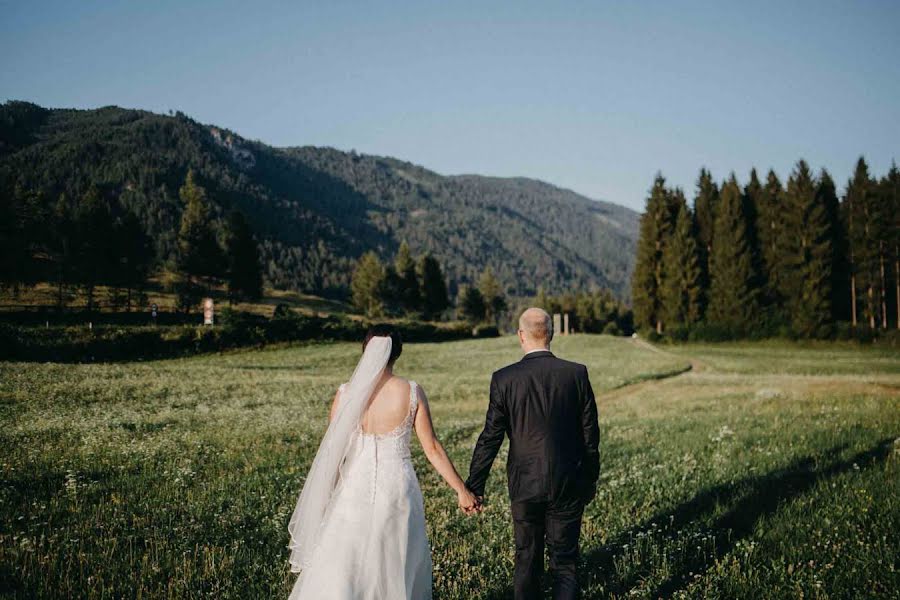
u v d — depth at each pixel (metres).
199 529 5.72
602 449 11.01
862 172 64.12
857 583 4.41
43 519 5.86
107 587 4.37
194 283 94.62
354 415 3.80
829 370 35.28
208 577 4.62
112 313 71.31
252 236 90.38
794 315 62.91
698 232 80.62
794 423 12.77
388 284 102.62
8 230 71.06
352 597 3.53
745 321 64.88
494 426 4.15
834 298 66.06
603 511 6.70
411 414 3.92
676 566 4.95
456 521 6.48
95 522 5.76
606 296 163.50
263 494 7.12
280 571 4.78
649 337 69.38
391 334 4.05
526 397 4.08
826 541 5.16
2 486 6.88
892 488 6.70
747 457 9.07
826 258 61.62
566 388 4.10
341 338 54.19
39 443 9.91
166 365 35.94
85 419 12.95
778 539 5.41
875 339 57.62
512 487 4.08
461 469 9.57
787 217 65.19
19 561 4.68
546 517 4.12
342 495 3.80
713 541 5.39
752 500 6.62
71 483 6.88
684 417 15.49
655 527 5.77
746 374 33.78
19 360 32.66
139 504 6.48
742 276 65.69
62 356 34.56
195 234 84.31
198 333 42.72
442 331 72.88
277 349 46.94
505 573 4.94
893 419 12.72
